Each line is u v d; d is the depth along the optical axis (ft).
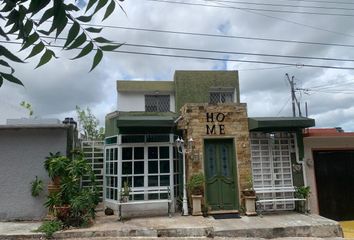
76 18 3.82
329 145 40.63
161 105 56.85
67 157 36.29
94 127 78.54
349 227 36.52
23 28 3.80
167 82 57.11
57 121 42.06
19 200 35.60
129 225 31.86
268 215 36.50
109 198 39.81
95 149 45.24
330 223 32.40
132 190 37.06
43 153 36.63
